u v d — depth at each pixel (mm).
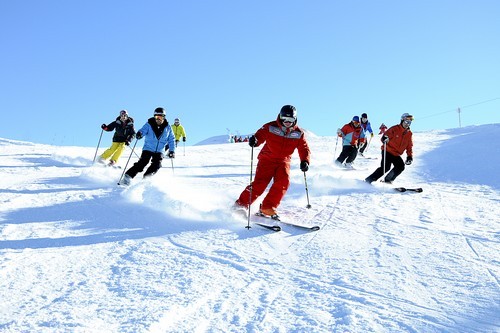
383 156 8227
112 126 10875
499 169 9625
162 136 8352
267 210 5508
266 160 5805
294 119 5691
